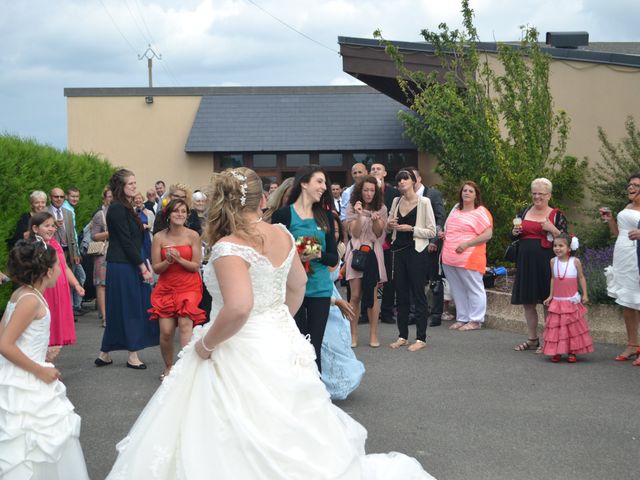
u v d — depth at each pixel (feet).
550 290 31.37
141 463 13.10
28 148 43.86
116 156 88.22
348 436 14.93
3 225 39.34
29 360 15.88
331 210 24.00
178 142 87.92
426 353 31.65
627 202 44.09
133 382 27.48
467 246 36.70
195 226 34.09
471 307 37.73
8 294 40.09
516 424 21.95
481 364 29.63
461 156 47.11
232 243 13.35
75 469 16.08
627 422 22.00
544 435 20.93
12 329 15.90
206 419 13.02
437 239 38.88
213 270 13.52
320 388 13.75
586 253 41.63
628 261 29.53
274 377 13.35
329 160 85.92
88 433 21.58
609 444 20.16
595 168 48.08
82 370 29.53
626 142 45.14
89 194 56.29
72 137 88.12
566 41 55.01
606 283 34.14
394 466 15.69
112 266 29.50
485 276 41.70
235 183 13.74
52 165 47.52
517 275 32.27
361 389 26.04
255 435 12.84
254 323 13.71
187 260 27.43
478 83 48.24
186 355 13.71
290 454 12.89
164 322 27.30
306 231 23.12
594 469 18.38
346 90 91.97
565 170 48.19
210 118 86.99
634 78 46.39
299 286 14.97
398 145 83.46
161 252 27.53
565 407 23.59
